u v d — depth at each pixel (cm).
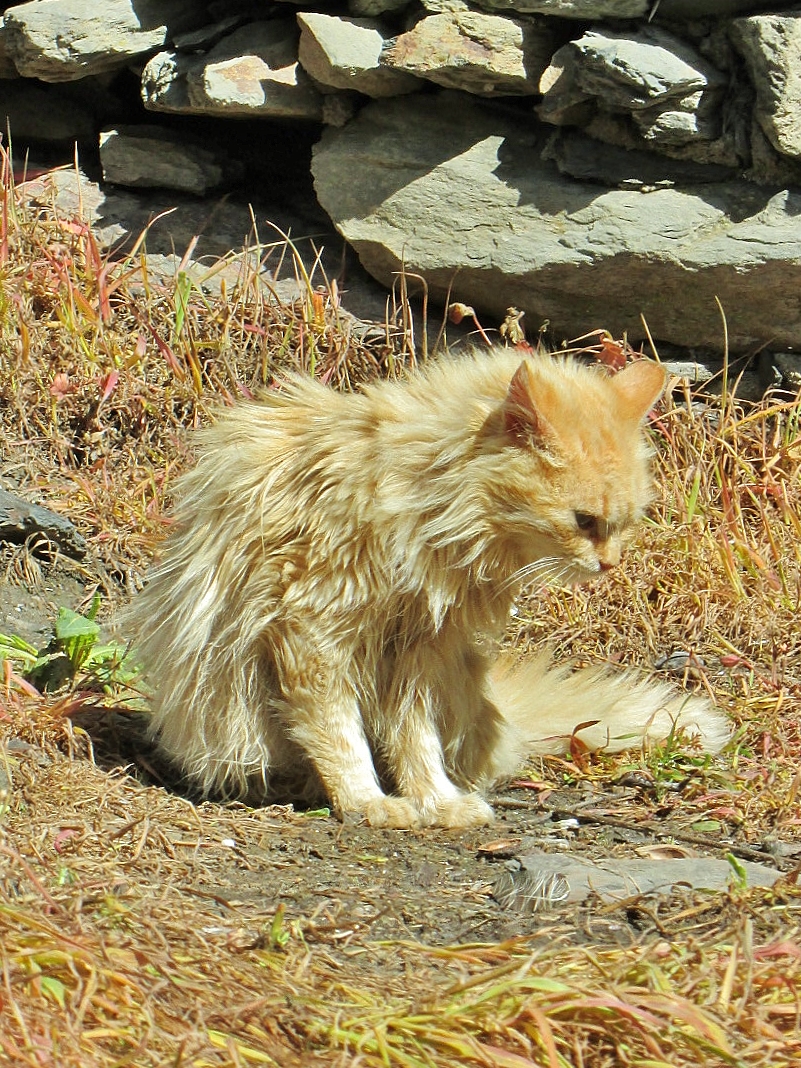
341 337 1201
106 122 1414
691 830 786
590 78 1119
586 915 640
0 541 1038
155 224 1330
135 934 555
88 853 673
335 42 1186
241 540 780
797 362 1217
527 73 1166
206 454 817
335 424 773
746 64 1125
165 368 1211
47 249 1242
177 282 1216
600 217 1164
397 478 745
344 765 785
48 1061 444
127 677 933
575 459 740
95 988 485
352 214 1231
